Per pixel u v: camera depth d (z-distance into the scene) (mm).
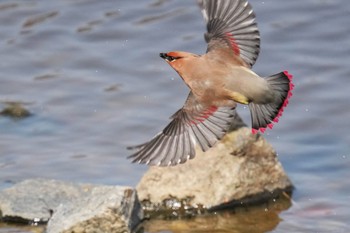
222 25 9867
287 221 14195
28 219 13992
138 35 19297
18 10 20234
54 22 19859
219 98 9680
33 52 19125
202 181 14562
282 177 14984
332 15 19281
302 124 16688
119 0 20297
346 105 17031
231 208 14516
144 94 17672
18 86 18172
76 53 18984
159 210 14406
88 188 14539
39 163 15805
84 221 13289
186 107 9836
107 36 19391
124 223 13383
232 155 14797
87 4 20281
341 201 14602
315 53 18375
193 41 18938
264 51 18562
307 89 17531
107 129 16750
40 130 16828
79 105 17484
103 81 18156
